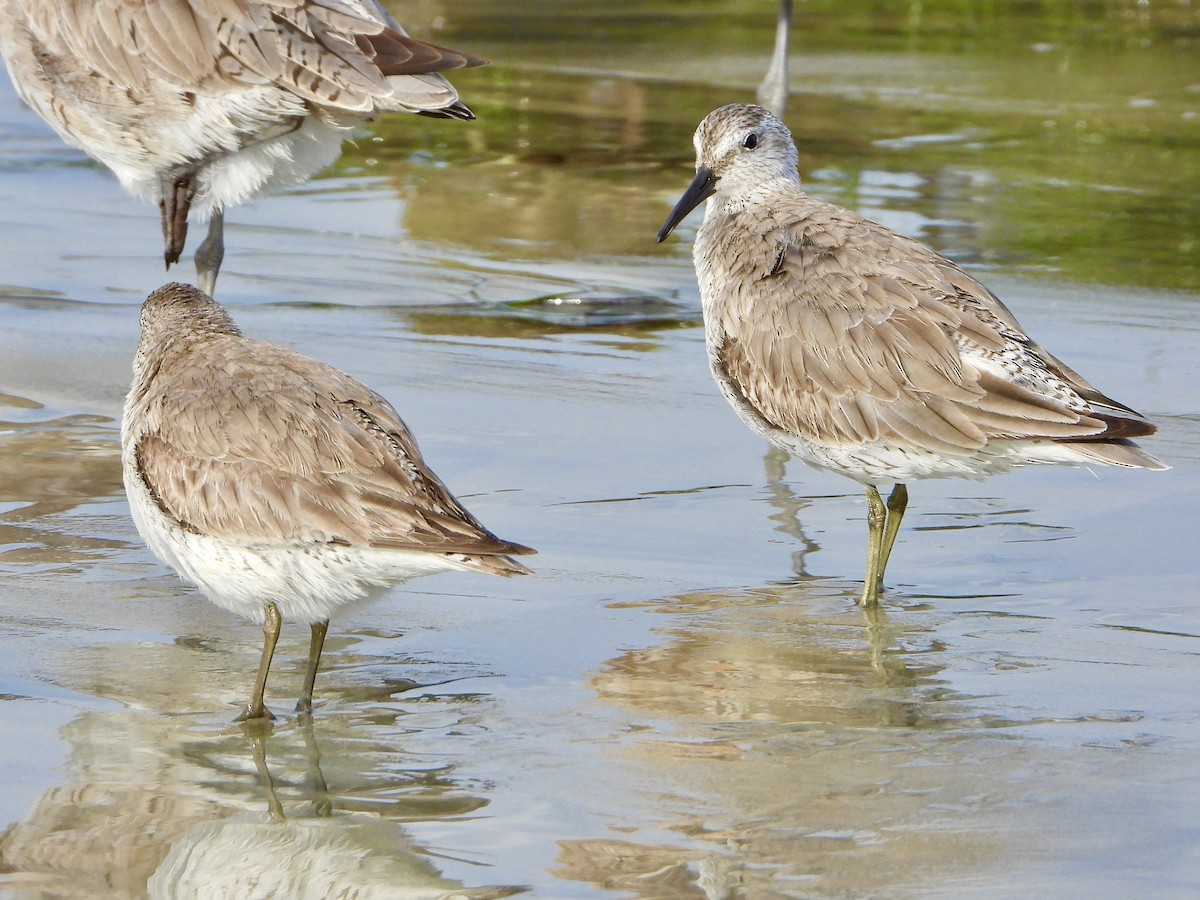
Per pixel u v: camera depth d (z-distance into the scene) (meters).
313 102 14.73
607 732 9.31
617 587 11.45
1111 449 10.84
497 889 7.64
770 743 9.17
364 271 18.91
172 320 10.59
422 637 10.69
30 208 21.00
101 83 15.31
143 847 8.03
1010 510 13.10
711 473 13.64
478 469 13.40
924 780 8.68
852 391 11.69
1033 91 28.56
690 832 8.14
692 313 17.89
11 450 13.46
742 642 10.61
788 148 13.99
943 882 7.64
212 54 14.81
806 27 34.31
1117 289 18.56
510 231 20.64
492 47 31.64
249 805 8.45
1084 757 8.95
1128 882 7.62
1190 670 10.18
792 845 8.01
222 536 9.55
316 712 9.56
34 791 8.52
